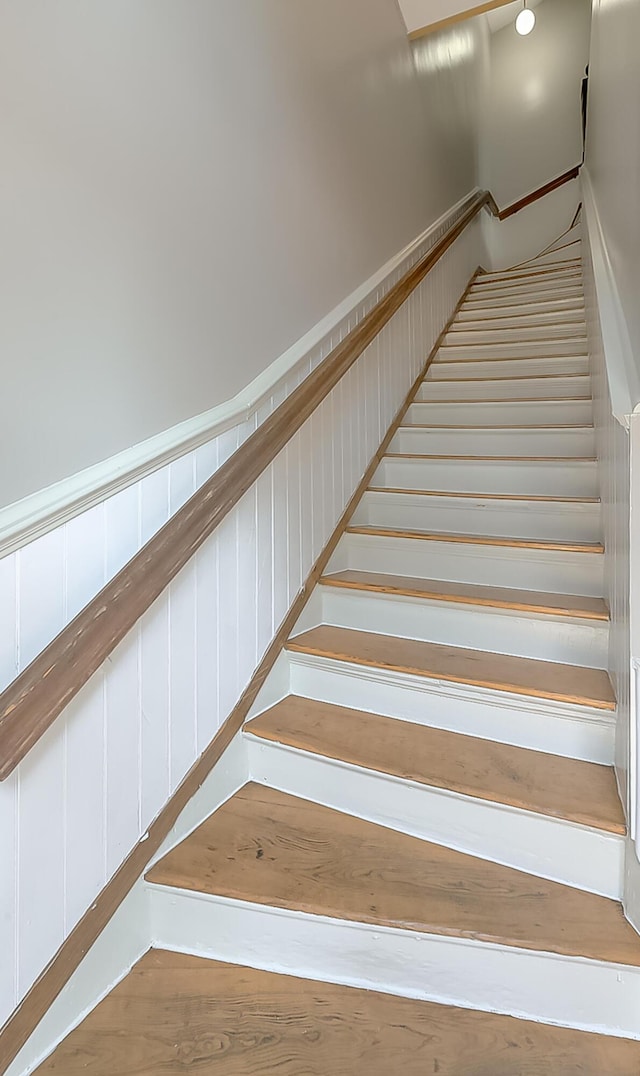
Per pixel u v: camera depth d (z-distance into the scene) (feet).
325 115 6.35
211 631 4.44
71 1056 3.07
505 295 12.36
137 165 3.70
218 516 4.01
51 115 3.09
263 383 5.06
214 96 4.47
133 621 3.33
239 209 4.81
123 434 3.63
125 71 3.59
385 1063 2.95
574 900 3.50
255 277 5.08
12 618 2.94
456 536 6.11
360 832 4.19
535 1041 3.07
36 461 3.07
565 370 9.07
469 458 7.23
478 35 14.25
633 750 3.27
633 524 3.30
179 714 4.10
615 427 4.34
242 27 4.83
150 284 3.84
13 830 2.92
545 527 6.22
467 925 3.29
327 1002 3.36
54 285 3.14
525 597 5.33
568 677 4.58
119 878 3.59
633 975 3.03
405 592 5.60
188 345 4.22
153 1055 3.05
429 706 4.82
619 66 5.53
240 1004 3.36
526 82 16.62
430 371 10.11
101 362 3.46
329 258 6.48
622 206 5.28
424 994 3.38
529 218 16.14
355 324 6.96
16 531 2.89
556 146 16.30
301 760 4.59
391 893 3.57
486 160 15.51
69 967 3.23
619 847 3.50
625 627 3.67
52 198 3.11
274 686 5.28
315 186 6.15
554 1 16.16
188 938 3.80
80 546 3.32
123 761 3.62
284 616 5.48
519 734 4.48
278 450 4.79
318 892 3.58
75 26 3.22
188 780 4.18
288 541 5.55
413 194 9.40
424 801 4.09
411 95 9.18
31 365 3.03
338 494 6.61
